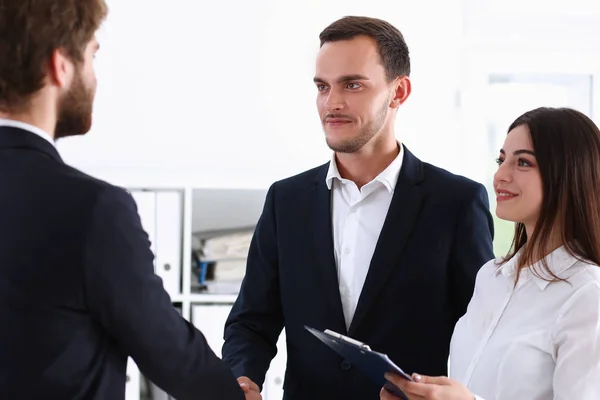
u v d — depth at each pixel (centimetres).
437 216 176
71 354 102
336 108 170
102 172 270
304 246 181
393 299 173
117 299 104
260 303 189
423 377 126
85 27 108
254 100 313
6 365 101
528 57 327
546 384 134
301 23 314
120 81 308
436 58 318
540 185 140
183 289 270
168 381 114
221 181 271
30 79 104
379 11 316
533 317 138
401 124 317
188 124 311
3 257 101
